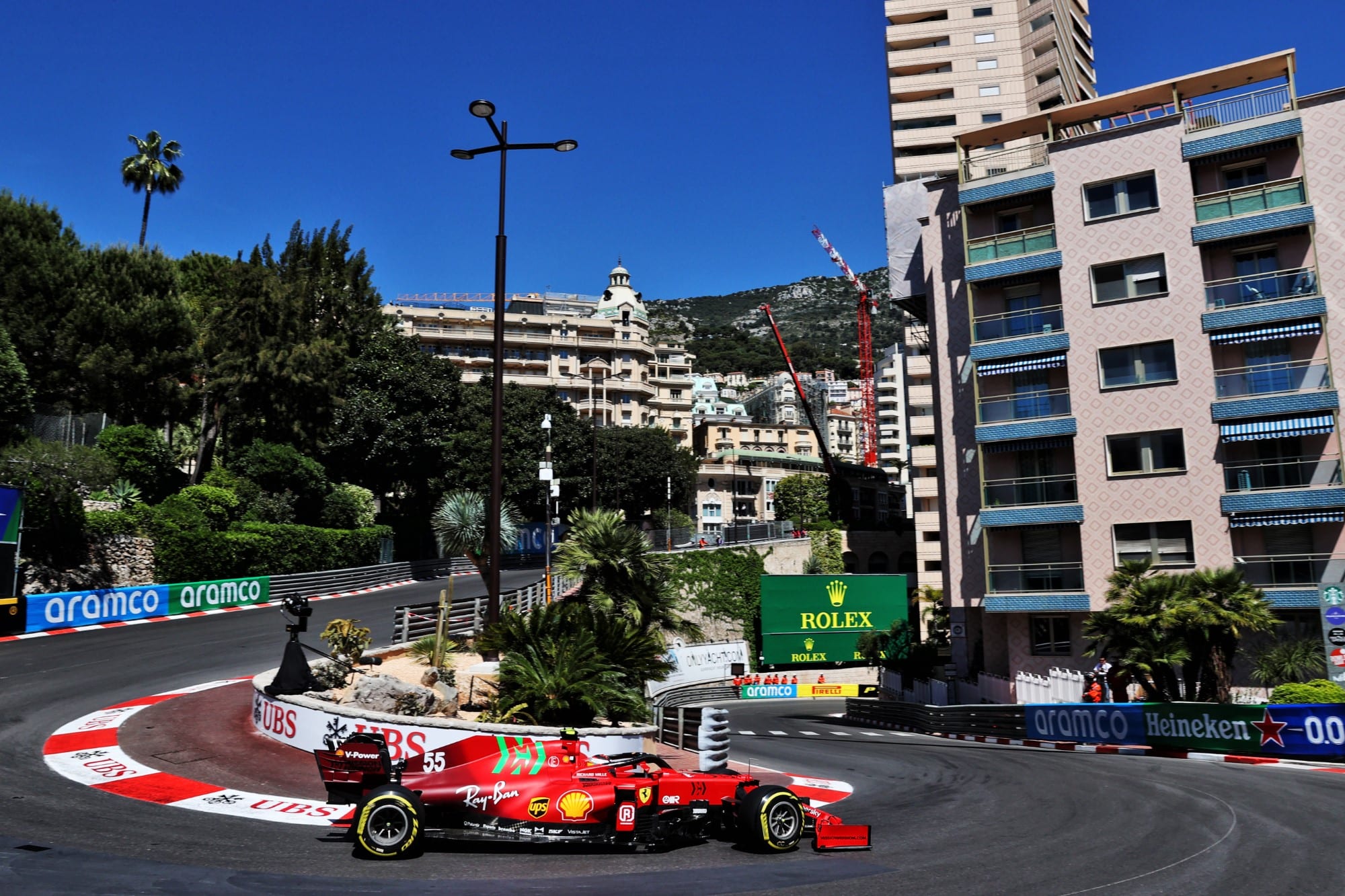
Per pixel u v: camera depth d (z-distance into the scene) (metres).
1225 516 30.08
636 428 82.88
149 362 42.50
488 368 116.81
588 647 17.17
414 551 58.03
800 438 153.12
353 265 61.75
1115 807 13.15
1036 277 34.81
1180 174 32.06
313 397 51.50
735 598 60.97
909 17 79.94
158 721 17.02
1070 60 78.06
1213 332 30.83
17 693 19.97
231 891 8.02
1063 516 32.59
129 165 61.22
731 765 18.92
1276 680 25.52
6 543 28.77
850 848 10.58
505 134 19.64
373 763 10.30
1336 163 29.84
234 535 40.03
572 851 10.34
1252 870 9.38
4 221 42.03
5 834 9.61
